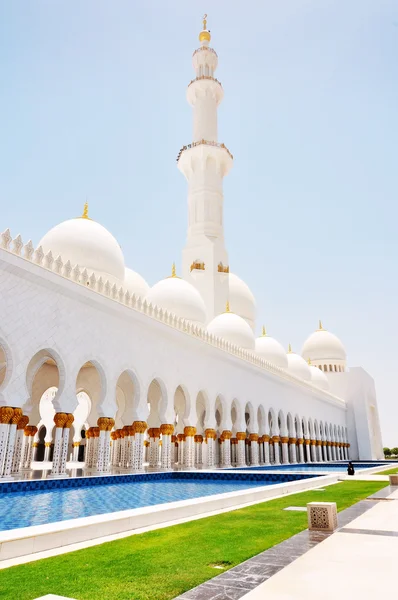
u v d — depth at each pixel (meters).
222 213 37.88
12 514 9.48
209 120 39.12
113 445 25.55
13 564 5.08
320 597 3.64
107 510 10.18
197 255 36.16
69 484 14.85
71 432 33.41
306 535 6.21
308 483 14.00
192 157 38.09
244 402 29.17
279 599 3.61
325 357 58.78
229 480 18.50
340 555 5.04
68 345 16.23
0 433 13.59
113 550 5.64
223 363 27.28
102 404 17.59
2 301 13.93
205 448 24.78
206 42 42.38
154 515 7.76
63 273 16.36
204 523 7.56
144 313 20.22
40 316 15.23
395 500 9.93
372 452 53.69
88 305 17.44
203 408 31.69
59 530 6.09
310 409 42.34
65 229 23.52
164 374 21.59
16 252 14.56
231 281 42.75
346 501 10.09
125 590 4.04
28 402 18.86
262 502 10.43
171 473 19.59
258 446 32.69
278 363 41.16
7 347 13.97
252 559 4.95
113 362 18.38
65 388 15.88
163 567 4.80
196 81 39.34
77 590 4.06
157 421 24.91
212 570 4.64
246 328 34.41
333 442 48.25
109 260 23.55
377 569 4.45
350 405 54.84
